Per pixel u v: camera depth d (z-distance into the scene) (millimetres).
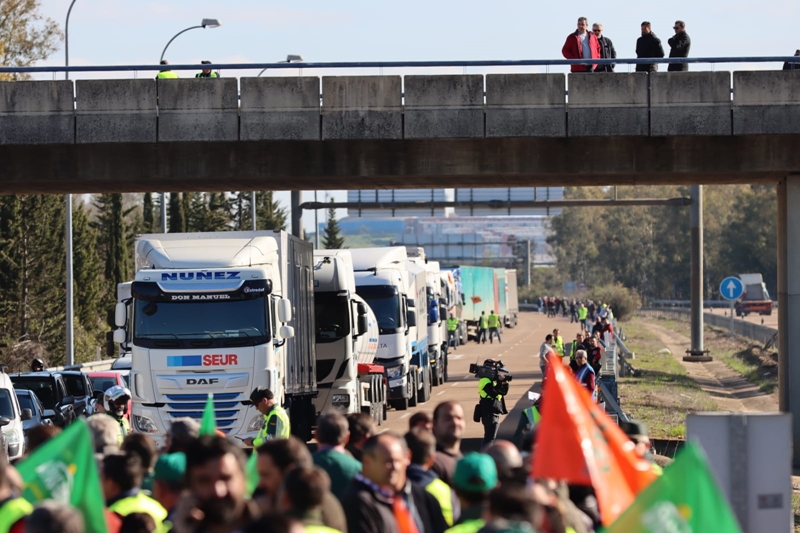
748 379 141750
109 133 72625
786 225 75875
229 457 18062
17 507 19516
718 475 27438
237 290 65500
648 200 158000
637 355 178875
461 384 138625
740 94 71250
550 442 21219
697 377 147500
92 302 197250
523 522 17219
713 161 73938
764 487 27359
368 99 72375
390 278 104938
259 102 72562
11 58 179500
